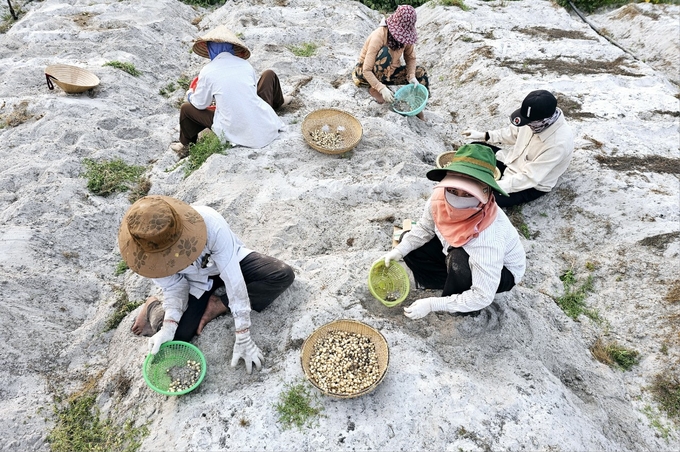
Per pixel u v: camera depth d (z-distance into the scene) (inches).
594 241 170.1
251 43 295.6
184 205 109.0
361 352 117.6
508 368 120.6
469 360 123.3
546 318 140.9
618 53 282.5
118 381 122.9
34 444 111.4
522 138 175.8
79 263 156.6
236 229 163.6
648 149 203.2
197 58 292.2
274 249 155.8
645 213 171.0
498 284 113.7
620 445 115.4
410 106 230.1
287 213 168.6
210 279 127.1
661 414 124.6
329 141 199.9
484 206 110.7
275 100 215.2
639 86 252.5
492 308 134.3
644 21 338.6
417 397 110.9
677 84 290.0
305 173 186.1
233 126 189.5
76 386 124.7
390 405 109.9
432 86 284.8
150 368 116.3
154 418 111.7
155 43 288.5
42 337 131.6
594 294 155.0
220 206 169.8
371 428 105.7
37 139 200.5
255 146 194.4
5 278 138.3
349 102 235.9
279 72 262.1
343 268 144.9
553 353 130.6
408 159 196.7
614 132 209.3
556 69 262.4
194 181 184.5
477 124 241.1
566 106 230.8
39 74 240.2
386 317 132.5
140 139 212.2
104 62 254.7
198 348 122.1
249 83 186.1
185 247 102.3
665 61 308.2
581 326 144.9
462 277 116.3
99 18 301.1
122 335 133.4
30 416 115.1
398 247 132.6
